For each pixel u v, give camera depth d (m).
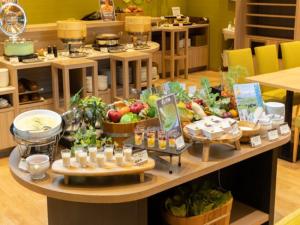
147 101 2.06
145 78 4.36
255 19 6.09
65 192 1.59
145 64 4.41
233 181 2.41
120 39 4.64
